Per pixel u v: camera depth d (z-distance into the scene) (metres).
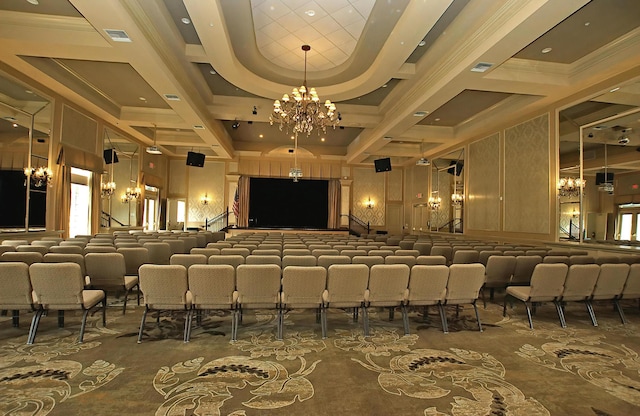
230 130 12.86
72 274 2.92
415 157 13.69
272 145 15.13
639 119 5.66
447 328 3.55
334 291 3.23
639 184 5.65
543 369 2.62
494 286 4.56
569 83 6.07
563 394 2.26
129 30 4.49
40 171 6.69
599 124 6.23
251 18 5.41
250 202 16.73
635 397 2.23
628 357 2.88
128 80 7.07
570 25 4.82
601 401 2.18
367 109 9.48
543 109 7.31
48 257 3.62
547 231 7.16
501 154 8.72
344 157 15.55
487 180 9.30
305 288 3.16
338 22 5.59
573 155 6.66
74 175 8.16
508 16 4.31
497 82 5.86
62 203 7.22
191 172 14.84
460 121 9.62
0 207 5.89
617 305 3.86
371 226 15.82
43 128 6.76
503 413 2.03
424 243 6.30
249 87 7.38
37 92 6.50
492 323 3.77
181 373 2.45
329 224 15.61
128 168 10.80
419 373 2.52
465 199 10.41
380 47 6.07
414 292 3.36
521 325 3.71
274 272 3.10
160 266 2.97
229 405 2.05
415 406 2.09
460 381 2.41
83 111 7.99
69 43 4.99
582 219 6.48
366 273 3.23
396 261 4.09
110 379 2.35
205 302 3.10
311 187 17.02
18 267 2.86
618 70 5.48
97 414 1.94
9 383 2.27
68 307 3.00
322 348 2.96
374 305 3.36
